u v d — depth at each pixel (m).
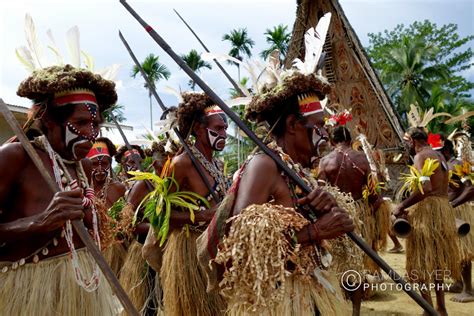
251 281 1.80
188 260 2.97
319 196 1.91
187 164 3.10
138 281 3.74
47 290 1.97
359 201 4.40
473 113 5.44
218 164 3.40
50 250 2.04
